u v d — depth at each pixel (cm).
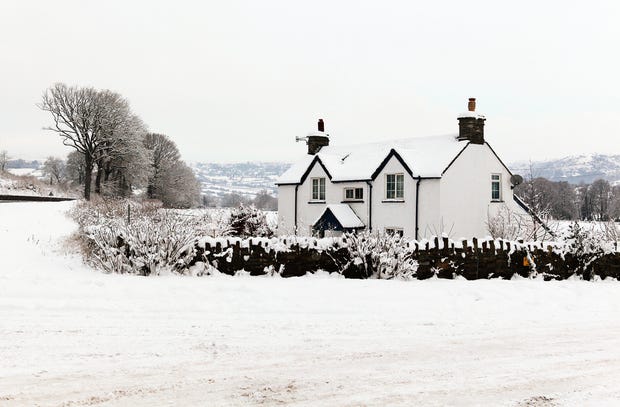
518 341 911
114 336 853
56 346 791
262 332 909
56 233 2370
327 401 621
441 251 1619
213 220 2908
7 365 703
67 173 10388
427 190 3028
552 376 732
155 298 1131
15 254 1733
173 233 1525
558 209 5266
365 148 3734
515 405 624
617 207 5472
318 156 3641
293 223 3794
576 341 919
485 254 1681
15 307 1004
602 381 715
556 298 1328
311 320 1005
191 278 1430
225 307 1075
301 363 757
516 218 2930
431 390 665
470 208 3086
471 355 820
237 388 654
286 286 1340
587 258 1830
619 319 1105
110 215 2473
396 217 3177
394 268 1578
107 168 8294
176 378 682
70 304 1038
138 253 1493
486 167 3172
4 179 6800
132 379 673
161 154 9806
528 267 1744
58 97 7262
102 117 7419
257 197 9512
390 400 629
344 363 763
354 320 1020
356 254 1609
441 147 3186
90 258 1592
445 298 1273
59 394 617
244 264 1551
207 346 820
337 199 3512
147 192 9756
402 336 920
